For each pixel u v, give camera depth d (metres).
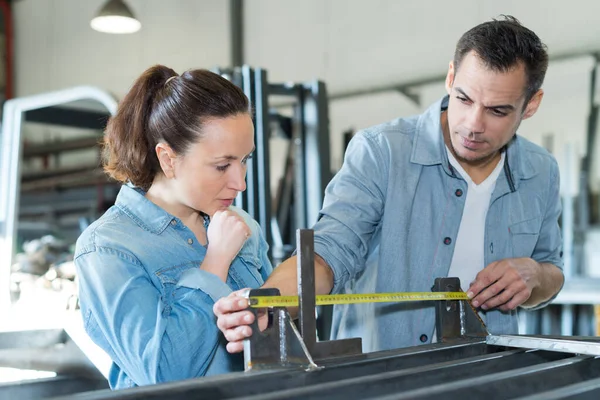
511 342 1.34
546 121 5.35
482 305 1.60
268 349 1.11
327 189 1.67
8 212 3.50
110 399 0.90
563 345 1.26
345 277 1.52
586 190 5.09
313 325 1.15
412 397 0.87
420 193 1.68
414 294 1.35
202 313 1.31
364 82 6.43
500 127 1.48
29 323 2.70
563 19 5.30
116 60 8.27
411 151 1.67
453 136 1.54
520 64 1.41
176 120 1.34
